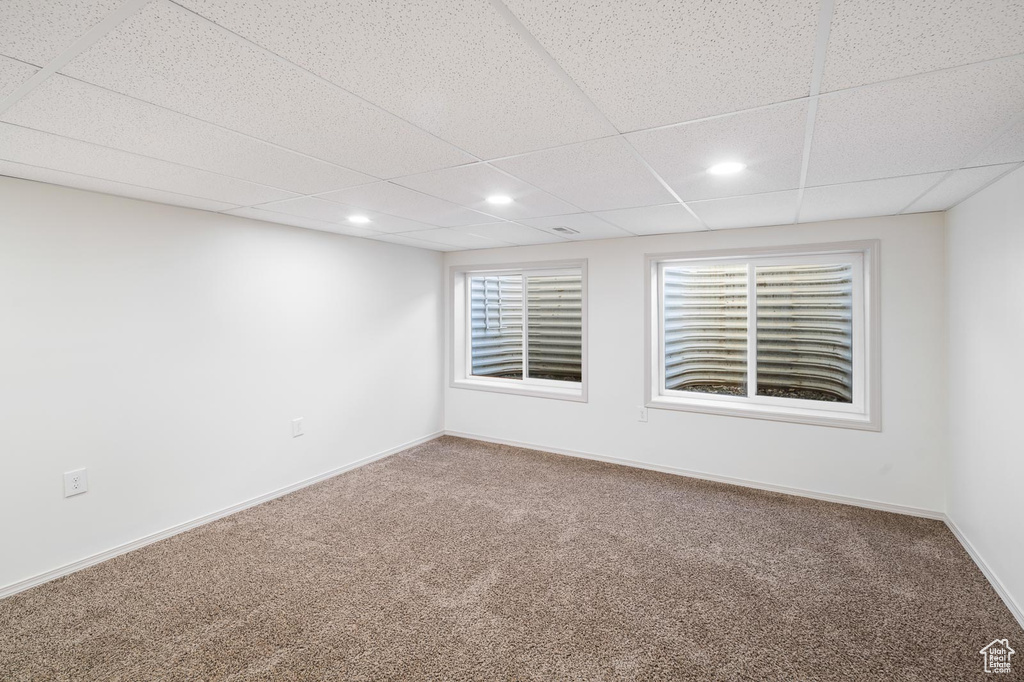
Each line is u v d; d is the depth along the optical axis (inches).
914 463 128.8
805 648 78.2
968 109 60.3
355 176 91.4
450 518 128.3
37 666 74.9
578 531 120.5
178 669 74.2
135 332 112.6
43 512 99.0
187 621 85.8
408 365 191.8
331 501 140.6
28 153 77.9
